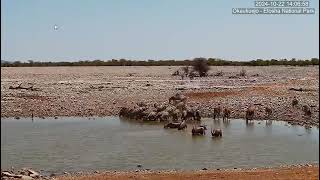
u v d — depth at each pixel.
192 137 29.89
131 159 23.22
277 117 38.12
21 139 29.08
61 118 39.81
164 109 39.78
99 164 22.16
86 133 31.66
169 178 18.06
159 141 28.39
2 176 17.70
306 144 27.09
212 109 41.84
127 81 67.31
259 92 48.97
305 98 44.62
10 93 50.72
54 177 18.72
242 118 38.78
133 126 35.25
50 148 26.14
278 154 24.31
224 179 17.70
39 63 136.25
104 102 46.62
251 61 132.00
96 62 140.62
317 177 17.83
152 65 138.12
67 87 57.53
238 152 24.88
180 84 61.72
